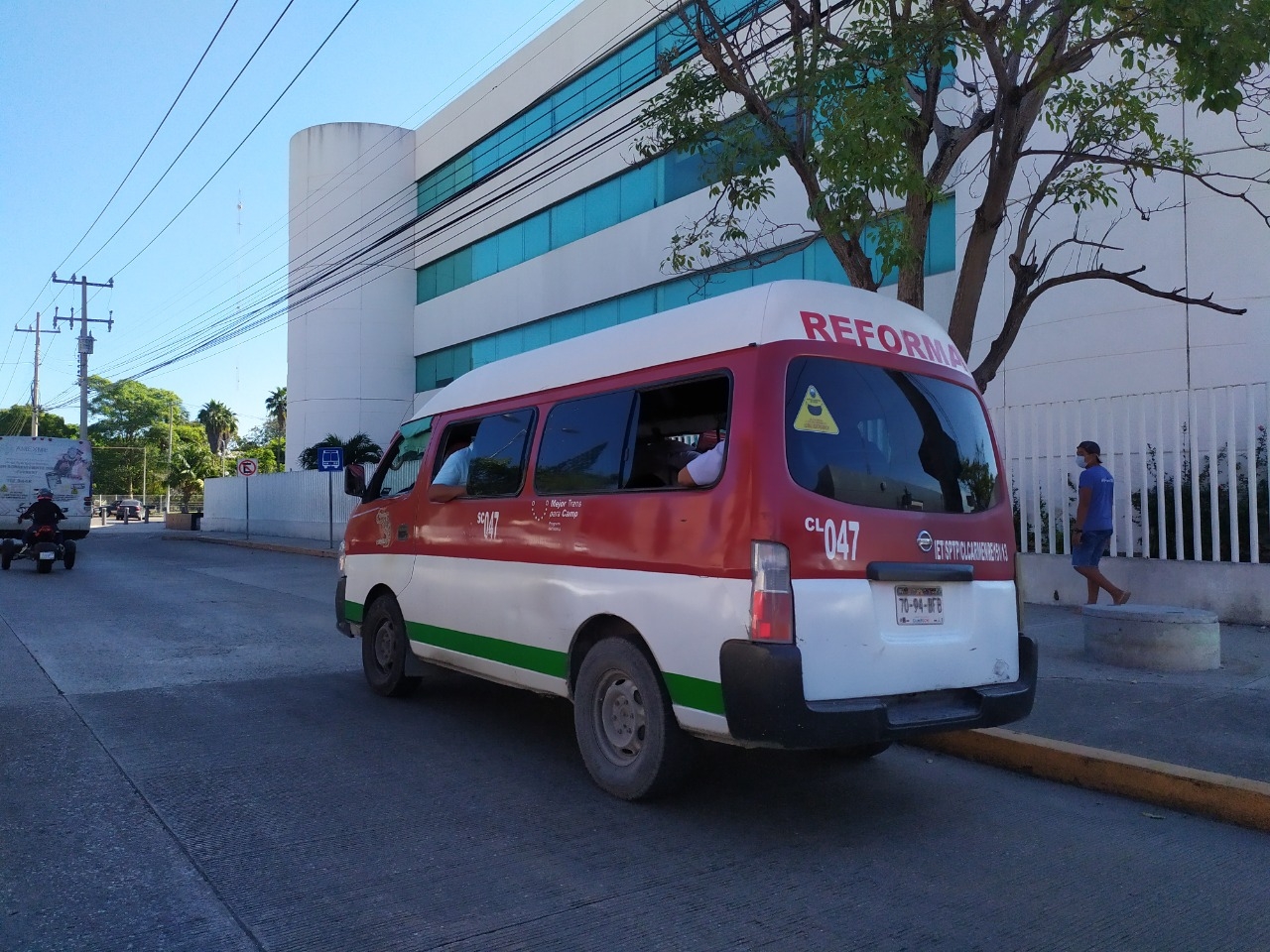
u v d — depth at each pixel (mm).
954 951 3451
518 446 6008
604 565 5098
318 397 32500
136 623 11422
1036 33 7156
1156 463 10219
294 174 33656
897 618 4555
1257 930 3652
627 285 21609
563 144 23734
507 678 5930
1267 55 6309
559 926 3602
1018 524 11531
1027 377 12578
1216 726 6078
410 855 4273
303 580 17141
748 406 4445
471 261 28656
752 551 4262
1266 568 9328
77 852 4285
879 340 4934
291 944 3447
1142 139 11375
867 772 5645
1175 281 11297
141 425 81188
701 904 3807
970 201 13680
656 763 4773
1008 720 4871
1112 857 4367
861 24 7547
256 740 6172
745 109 8602
